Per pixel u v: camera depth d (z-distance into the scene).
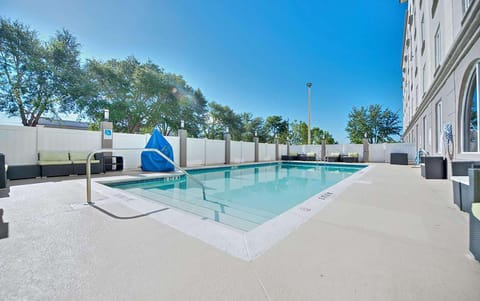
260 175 10.05
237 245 2.02
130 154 9.70
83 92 15.42
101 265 1.66
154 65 20.22
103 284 1.42
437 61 7.80
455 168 4.08
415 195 4.18
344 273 1.54
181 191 6.30
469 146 5.02
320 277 1.49
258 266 1.64
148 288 1.38
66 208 3.31
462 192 3.09
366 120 28.12
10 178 6.17
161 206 3.44
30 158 7.21
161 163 8.84
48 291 1.35
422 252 1.85
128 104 18.33
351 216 2.87
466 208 2.99
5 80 12.91
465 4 5.01
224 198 5.48
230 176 9.67
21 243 2.06
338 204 3.51
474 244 1.72
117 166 8.79
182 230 2.41
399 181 6.01
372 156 15.55
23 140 7.09
